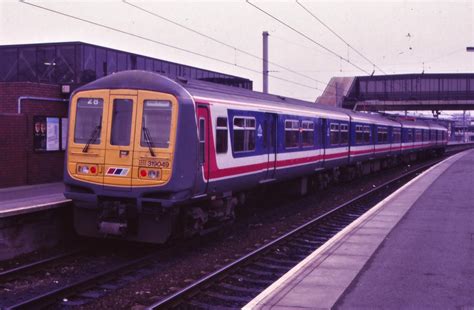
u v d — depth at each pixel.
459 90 62.84
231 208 12.89
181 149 9.99
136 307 7.28
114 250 10.96
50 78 27.53
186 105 10.12
